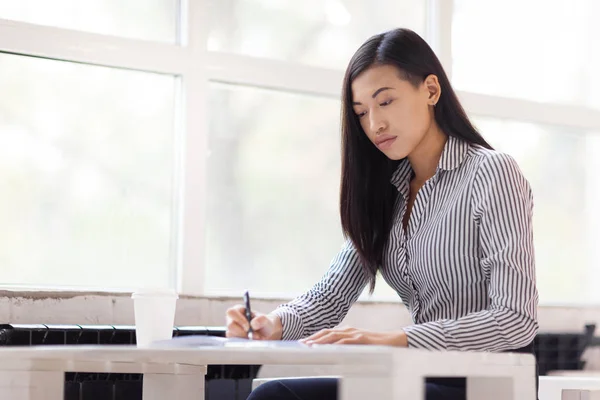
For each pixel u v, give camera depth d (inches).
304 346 59.1
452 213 81.4
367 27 137.0
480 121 145.9
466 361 59.3
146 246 119.6
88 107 117.0
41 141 114.2
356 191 88.3
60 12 115.7
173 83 122.7
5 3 112.6
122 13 119.8
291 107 130.3
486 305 81.4
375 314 129.9
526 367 63.9
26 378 73.4
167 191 121.6
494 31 148.5
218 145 124.8
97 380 106.7
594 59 157.3
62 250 114.4
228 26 126.0
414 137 82.6
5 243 111.5
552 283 151.4
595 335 145.0
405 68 81.7
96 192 116.9
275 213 128.3
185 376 81.8
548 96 152.9
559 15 154.6
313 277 130.3
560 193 153.2
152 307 84.1
